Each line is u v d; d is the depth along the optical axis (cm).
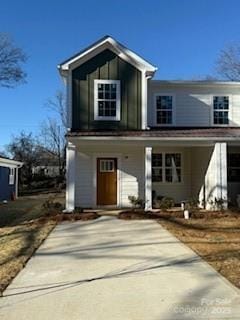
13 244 953
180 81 1803
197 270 679
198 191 1738
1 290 579
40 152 4756
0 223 1419
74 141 1436
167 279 627
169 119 1803
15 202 2430
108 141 1451
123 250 862
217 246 884
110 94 1631
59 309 497
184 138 1468
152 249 866
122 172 1691
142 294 554
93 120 1611
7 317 471
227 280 615
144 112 1630
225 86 1834
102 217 1400
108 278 638
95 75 1623
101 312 486
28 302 525
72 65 1611
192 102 1823
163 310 490
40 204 2250
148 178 1480
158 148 1825
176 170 1839
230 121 1834
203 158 1666
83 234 1081
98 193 1675
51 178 4094
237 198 1678
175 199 1825
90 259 781
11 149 4581
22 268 711
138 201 1597
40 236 1055
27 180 3962
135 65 1642
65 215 1370
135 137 1451
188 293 555
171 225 1218
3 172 2491
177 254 808
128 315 474
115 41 1612
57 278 643
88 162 1672
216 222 1277
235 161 1811
